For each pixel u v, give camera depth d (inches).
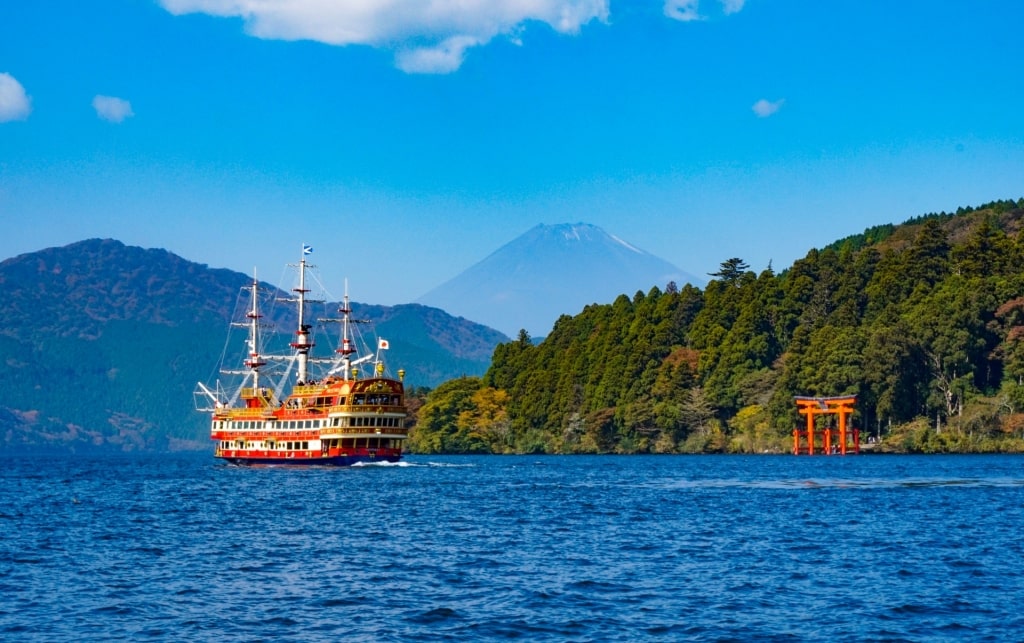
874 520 4160.9
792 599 2492.6
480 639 2144.4
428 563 3034.0
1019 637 2144.4
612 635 2169.0
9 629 2234.3
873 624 2245.3
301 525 4084.6
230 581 2751.0
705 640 2130.9
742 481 6692.9
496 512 4586.6
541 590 2603.3
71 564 3058.6
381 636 2166.6
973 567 2928.2
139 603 2475.4
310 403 7736.2
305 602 2474.2
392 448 7672.2
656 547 3366.1
